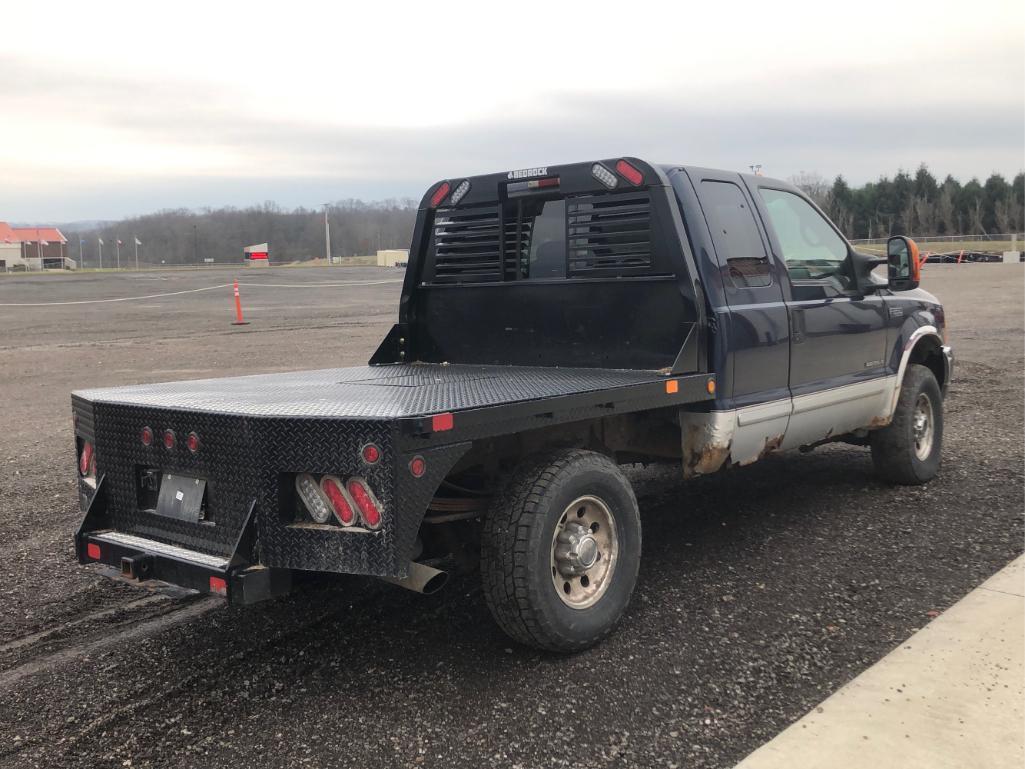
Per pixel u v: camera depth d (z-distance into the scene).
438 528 3.93
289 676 3.73
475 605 4.50
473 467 4.09
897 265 5.96
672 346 4.69
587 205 4.97
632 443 4.83
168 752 3.14
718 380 4.65
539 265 5.28
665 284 4.68
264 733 3.26
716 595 4.50
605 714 3.34
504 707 3.41
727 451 4.75
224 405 3.70
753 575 4.77
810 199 5.85
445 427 3.30
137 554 3.68
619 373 4.68
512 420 3.57
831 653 3.81
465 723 3.30
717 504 6.20
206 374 13.30
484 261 5.50
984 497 6.16
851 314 5.71
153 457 3.80
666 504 6.25
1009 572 4.70
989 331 18.16
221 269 77.56
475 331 5.59
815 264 5.66
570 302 5.09
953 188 117.00
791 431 5.27
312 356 15.54
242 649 4.02
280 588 3.45
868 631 4.02
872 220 115.25
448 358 5.77
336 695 3.55
